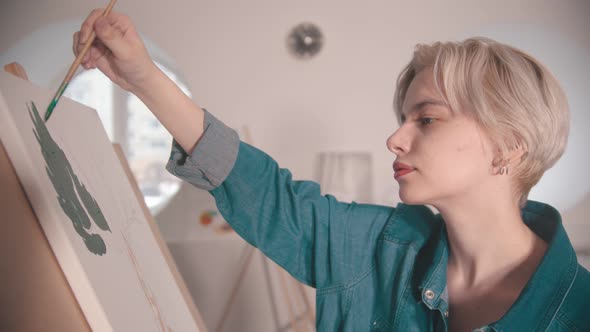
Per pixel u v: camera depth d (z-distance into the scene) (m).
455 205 0.73
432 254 0.83
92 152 0.80
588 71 2.77
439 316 0.79
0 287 0.43
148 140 3.52
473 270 0.78
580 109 2.78
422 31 2.83
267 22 2.88
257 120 2.88
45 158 0.52
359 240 0.89
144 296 0.69
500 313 0.74
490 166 0.70
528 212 0.85
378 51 2.85
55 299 0.45
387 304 0.85
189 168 0.77
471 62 0.70
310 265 0.89
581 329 0.69
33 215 0.45
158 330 0.68
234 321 2.75
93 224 0.61
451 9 2.82
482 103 0.67
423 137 0.71
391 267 0.86
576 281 0.71
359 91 2.86
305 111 2.87
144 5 2.88
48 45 2.98
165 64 3.12
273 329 2.75
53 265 0.45
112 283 0.55
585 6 2.77
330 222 0.88
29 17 2.89
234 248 2.75
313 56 2.86
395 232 0.89
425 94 0.72
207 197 2.83
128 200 0.94
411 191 0.72
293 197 0.87
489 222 0.74
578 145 2.78
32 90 0.60
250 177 0.82
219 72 2.89
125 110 3.44
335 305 0.87
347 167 2.79
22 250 0.44
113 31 0.59
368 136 2.86
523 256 0.75
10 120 0.45
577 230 2.71
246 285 2.75
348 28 2.85
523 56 0.73
